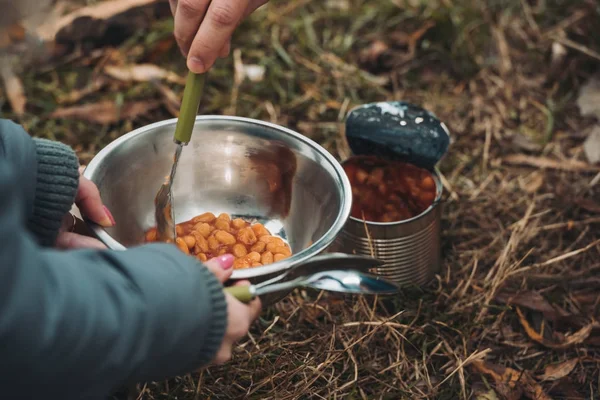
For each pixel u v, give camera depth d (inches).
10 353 36.4
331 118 97.2
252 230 64.3
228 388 63.8
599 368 67.9
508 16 111.6
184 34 55.8
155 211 60.4
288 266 51.0
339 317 70.9
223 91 101.1
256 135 64.6
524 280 74.1
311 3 115.8
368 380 66.0
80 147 91.0
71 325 37.5
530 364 68.3
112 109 95.9
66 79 100.3
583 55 104.3
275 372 64.8
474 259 76.4
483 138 94.8
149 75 100.7
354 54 107.7
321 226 61.4
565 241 81.0
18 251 35.4
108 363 39.3
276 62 105.7
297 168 63.9
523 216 83.8
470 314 70.7
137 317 39.9
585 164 89.7
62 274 38.1
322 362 66.1
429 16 110.2
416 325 70.7
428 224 69.7
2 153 50.8
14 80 97.5
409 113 73.5
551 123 94.4
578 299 74.0
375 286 49.8
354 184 73.1
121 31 105.7
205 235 63.6
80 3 107.6
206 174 66.8
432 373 67.2
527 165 91.0
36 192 52.7
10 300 35.3
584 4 110.5
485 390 65.5
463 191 86.9
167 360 42.6
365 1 115.8
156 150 63.9
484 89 102.0
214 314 43.6
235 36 108.7
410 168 72.6
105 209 56.4
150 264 41.6
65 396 39.9
